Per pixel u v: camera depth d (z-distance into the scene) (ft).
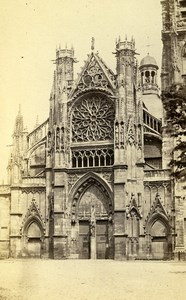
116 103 314.35
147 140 319.88
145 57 381.19
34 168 333.01
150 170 307.17
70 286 173.27
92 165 317.63
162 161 306.35
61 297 157.28
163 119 310.45
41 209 320.70
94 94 324.19
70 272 212.64
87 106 325.62
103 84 322.96
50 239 313.94
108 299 149.59
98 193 313.73
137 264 254.88
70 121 326.24
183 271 211.20
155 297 151.53
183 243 293.64
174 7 327.88
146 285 169.37
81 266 242.58
